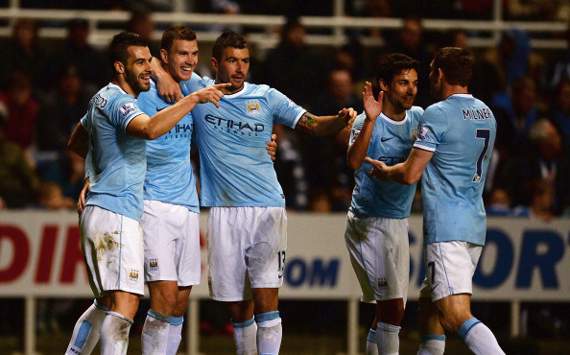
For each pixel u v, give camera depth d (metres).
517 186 35.16
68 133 36.44
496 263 31.92
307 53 37.53
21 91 36.72
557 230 32.03
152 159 22.42
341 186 34.84
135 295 21.09
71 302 32.97
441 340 23.05
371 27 41.12
